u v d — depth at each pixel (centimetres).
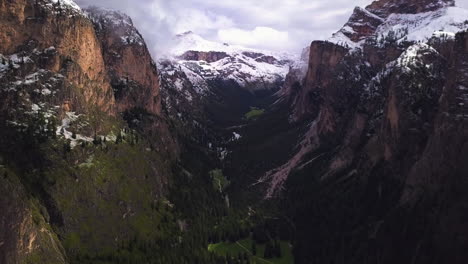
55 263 19588
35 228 19438
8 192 18650
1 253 17200
